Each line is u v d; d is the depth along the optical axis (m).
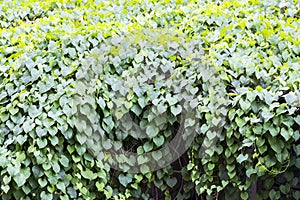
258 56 2.66
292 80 2.40
